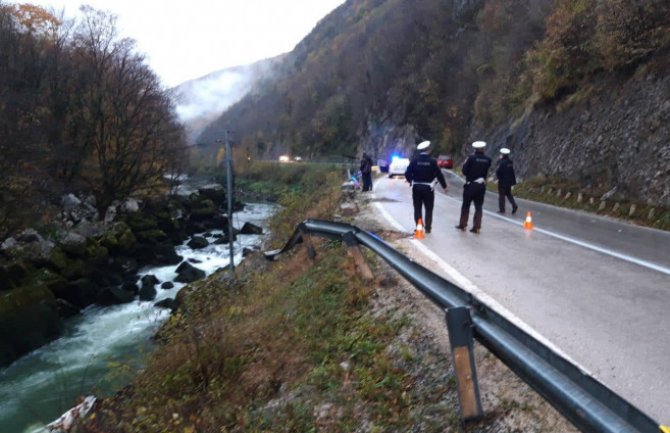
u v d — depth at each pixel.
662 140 13.72
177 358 6.77
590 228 11.50
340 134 91.19
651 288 6.15
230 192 24.08
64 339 15.63
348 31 148.25
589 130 18.56
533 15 33.94
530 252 8.54
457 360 3.41
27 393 11.64
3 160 21.25
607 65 17.98
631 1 16.17
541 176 21.44
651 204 12.91
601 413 2.19
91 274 22.30
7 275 18.38
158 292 21.64
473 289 6.20
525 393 3.57
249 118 165.62
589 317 5.11
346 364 4.93
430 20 73.50
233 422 4.95
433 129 61.16
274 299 8.37
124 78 36.81
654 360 4.04
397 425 3.77
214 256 29.50
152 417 5.59
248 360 6.22
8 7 31.83
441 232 10.73
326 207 16.34
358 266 6.96
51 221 25.89
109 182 34.81
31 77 29.78
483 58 51.00
